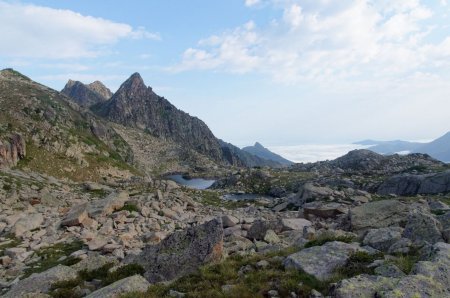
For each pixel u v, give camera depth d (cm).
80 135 11362
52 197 4725
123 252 2397
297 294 1242
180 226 3591
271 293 1252
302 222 3109
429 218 1703
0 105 10431
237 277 1477
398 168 11156
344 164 13400
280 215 4566
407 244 1546
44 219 3491
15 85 12625
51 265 2248
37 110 11056
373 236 1739
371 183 7675
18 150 8056
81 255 2378
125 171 10944
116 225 3322
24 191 5050
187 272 1705
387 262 1355
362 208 2645
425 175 6612
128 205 3897
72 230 3097
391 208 2573
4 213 3688
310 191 5200
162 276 1720
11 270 2181
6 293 1722
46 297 1566
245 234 2961
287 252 1744
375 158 12900
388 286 1047
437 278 1053
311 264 1446
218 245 1795
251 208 5316
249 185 10194
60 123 11244
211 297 1280
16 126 9625
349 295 1030
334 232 2056
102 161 10512
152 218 3722
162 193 5141
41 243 2719
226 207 5616
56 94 13712
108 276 1761
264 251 2031
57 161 9069
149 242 2794
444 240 1586
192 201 5244
